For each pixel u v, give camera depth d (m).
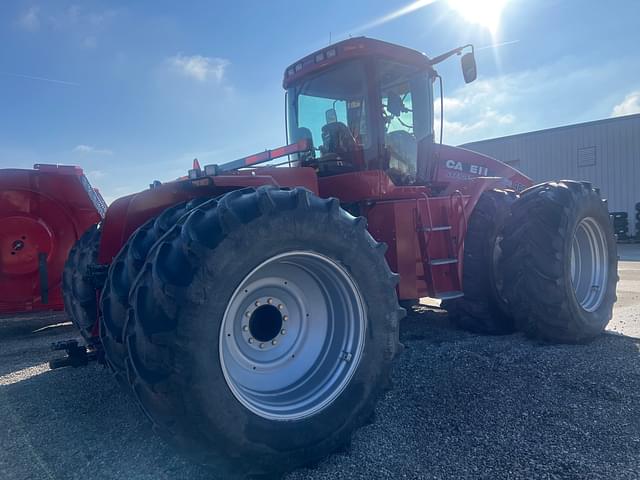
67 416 3.35
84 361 3.68
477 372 3.65
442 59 5.07
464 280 4.75
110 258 3.58
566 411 2.98
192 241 2.36
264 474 2.42
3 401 3.67
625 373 3.52
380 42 4.71
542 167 21.50
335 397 2.69
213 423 2.26
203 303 2.28
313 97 5.04
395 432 2.86
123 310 2.78
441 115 5.39
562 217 4.34
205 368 2.26
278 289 2.78
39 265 6.27
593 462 2.44
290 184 3.79
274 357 2.76
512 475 2.37
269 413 2.50
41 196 6.64
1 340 6.17
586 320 4.42
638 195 19.28
